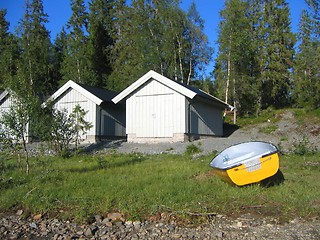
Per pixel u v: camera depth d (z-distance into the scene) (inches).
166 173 395.2
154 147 677.9
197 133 786.2
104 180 361.1
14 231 249.3
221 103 904.3
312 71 1124.5
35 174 400.5
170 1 1309.1
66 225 258.4
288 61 1253.1
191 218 256.1
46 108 596.7
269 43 1254.9
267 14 1290.6
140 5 1368.1
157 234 234.5
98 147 725.3
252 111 1247.5
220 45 1172.5
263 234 228.1
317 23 1053.8
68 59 1411.2
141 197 293.4
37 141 829.8
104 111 848.9
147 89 767.7
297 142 676.1
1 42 1614.2
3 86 459.2
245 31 1162.0
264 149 346.6
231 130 1027.9
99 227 250.8
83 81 1375.5
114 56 1587.1
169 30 1299.2
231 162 339.9
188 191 308.0
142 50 1332.4
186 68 1385.3
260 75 1240.8
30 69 1341.0
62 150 597.0
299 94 1165.1
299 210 263.7
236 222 248.7
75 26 1704.0
